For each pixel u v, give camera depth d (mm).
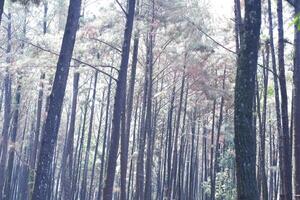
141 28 18188
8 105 28438
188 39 20938
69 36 10922
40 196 10133
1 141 29047
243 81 8398
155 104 31172
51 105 10562
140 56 23812
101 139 51656
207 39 21094
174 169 31984
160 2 19672
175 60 23875
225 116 32438
